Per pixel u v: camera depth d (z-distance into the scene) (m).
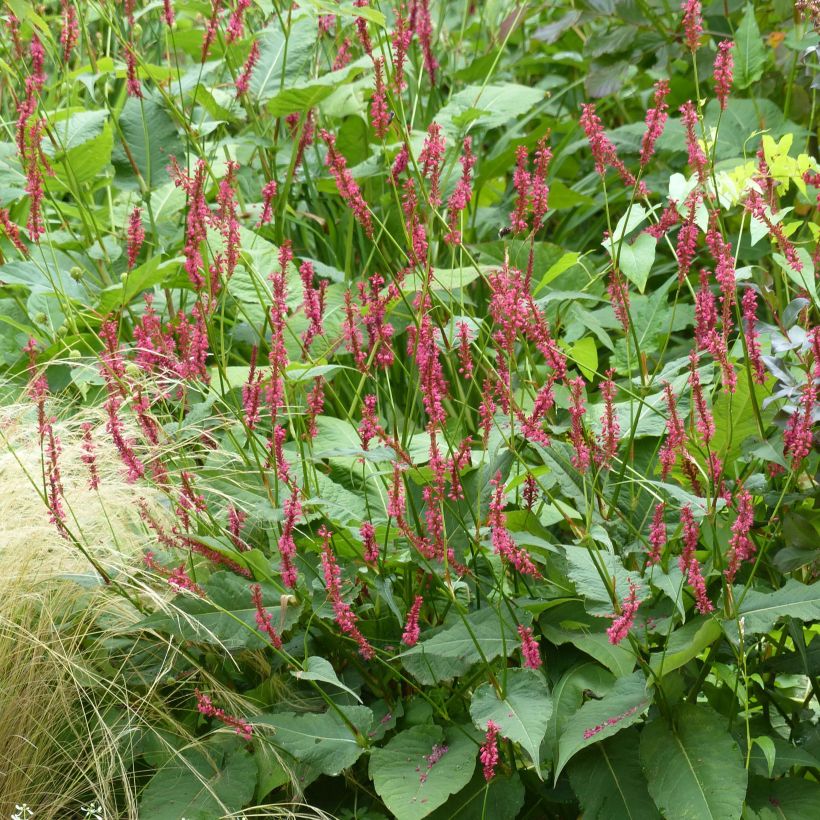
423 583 1.84
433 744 1.75
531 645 1.69
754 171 1.85
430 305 1.98
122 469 1.95
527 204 1.87
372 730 1.79
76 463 1.98
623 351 2.01
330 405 2.14
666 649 1.69
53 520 1.74
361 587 1.85
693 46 1.80
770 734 1.77
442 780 1.70
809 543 1.75
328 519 1.81
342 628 1.73
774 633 1.88
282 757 1.80
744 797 1.63
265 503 1.88
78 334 2.03
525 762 1.81
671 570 1.73
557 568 1.81
